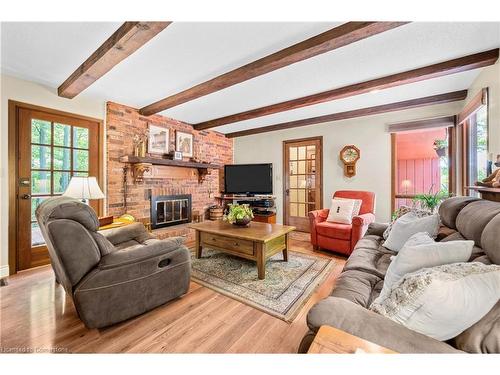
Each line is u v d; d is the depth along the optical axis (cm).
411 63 220
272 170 502
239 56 208
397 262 124
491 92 213
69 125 292
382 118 378
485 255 113
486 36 178
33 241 266
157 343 147
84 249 150
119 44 173
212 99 320
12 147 247
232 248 264
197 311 183
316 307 93
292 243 378
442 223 195
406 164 460
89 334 154
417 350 71
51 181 278
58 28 168
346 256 309
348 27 163
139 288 170
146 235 251
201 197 471
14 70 235
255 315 178
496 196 169
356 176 402
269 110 344
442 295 80
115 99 319
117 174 333
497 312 78
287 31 173
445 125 320
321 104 337
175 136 417
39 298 200
